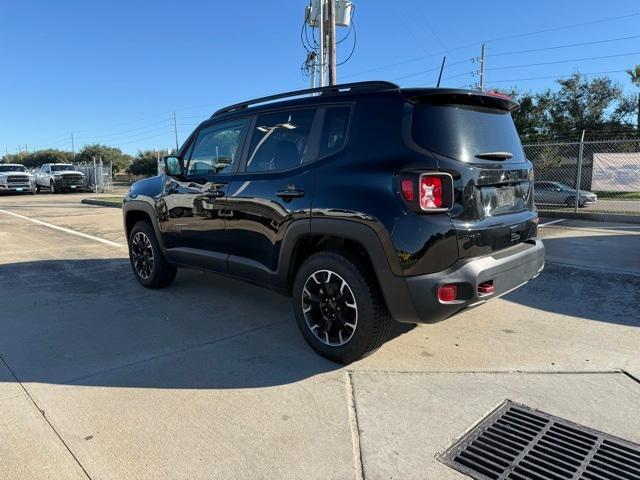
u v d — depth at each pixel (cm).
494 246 326
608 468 241
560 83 4006
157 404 300
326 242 366
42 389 319
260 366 353
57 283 592
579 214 1248
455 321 442
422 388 318
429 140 310
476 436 265
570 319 445
